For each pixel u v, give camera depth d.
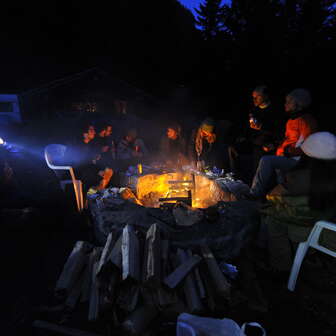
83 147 4.55
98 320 2.15
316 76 14.44
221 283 2.24
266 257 2.84
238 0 18.41
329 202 2.02
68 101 10.27
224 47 19.27
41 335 2.04
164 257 2.41
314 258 2.69
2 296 2.46
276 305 2.30
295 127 3.19
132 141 5.95
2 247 3.25
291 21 16.31
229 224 2.88
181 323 1.85
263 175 3.08
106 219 2.96
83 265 2.58
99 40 24.41
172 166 4.96
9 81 11.26
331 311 2.19
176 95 19.34
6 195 4.65
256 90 3.91
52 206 4.36
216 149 4.96
